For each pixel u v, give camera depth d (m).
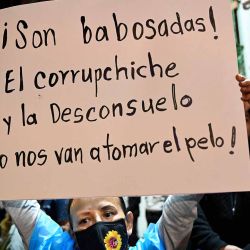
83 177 0.97
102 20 1.01
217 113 0.94
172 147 0.95
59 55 1.02
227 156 0.93
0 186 1.00
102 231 1.04
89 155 0.97
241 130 0.93
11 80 1.03
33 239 1.09
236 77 0.94
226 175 0.92
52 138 0.99
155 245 1.07
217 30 0.97
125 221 1.08
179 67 0.97
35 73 1.02
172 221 1.05
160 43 0.98
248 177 0.92
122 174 0.95
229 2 0.97
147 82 0.98
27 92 1.02
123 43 1.00
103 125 0.98
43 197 0.97
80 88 1.00
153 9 0.99
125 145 0.96
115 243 1.04
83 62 1.01
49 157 0.99
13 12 1.05
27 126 1.01
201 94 0.95
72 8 1.02
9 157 1.00
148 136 0.96
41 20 1.04
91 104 0.99
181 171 0.94
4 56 1.04
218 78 0.95
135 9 1.00
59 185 0.97
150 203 1.61
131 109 0.97
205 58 0.96
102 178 0.96
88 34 1.01
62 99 1.00
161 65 0.98
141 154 0.95
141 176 0.95
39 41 1.03
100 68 1.00
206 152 0.94
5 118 1.02
